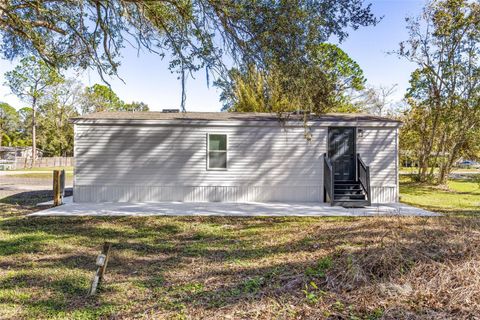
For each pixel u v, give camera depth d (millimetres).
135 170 11328
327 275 3877
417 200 12688
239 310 3316
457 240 4383
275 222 8297
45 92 39469
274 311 3223
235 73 7547
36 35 8914
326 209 10125
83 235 6934
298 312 3164
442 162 18719
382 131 11742
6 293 4020
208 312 3336
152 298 3822
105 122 11086
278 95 8117
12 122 61344
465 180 23250
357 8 6246
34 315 3469
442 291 3258
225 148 11547
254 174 11609
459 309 2971
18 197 12797
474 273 3449
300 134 11625
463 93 16641
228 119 11477
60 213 9141
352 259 3988
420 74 18000
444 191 16156
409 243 4398
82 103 46875
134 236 6934
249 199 11586
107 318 3377
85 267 4996
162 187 11414
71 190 15328
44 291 4098
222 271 4684
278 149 11625
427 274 3566
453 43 16641
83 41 8547
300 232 7043
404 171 28984
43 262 5230
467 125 17062
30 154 47875
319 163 11672
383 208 10312
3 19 8188
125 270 4875
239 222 8312
